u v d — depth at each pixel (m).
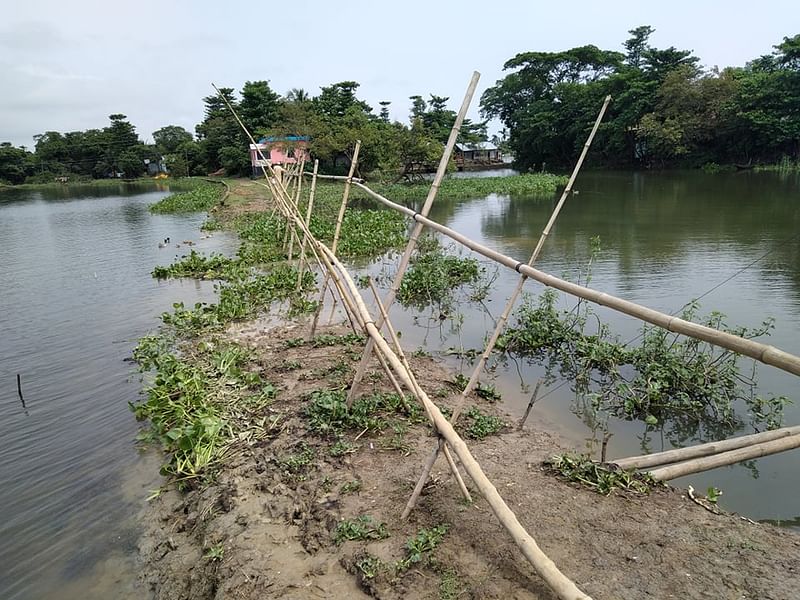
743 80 42.31
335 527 4.02
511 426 5.76
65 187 67.06
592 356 7.33
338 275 7.21
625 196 28.28
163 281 13.51
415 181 41.47
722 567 3.40
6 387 7.38
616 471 4.44
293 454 5.07
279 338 8.66
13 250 19.69
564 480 4.45
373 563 3.58
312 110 47.00
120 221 28.33
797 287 10.26
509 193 34.41
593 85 52.66
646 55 48.44
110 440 5.90
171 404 6.11
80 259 17.19
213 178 64.31
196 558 4.06
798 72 38.78
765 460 5.29
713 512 4.04
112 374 7.69
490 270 13.32
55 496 4.98
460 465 4.67
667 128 42.84
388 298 5.16
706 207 22.16
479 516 3.95
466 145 75.94
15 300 12.13
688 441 5.74
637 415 6.30
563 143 56.94
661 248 14.50
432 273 11.88
